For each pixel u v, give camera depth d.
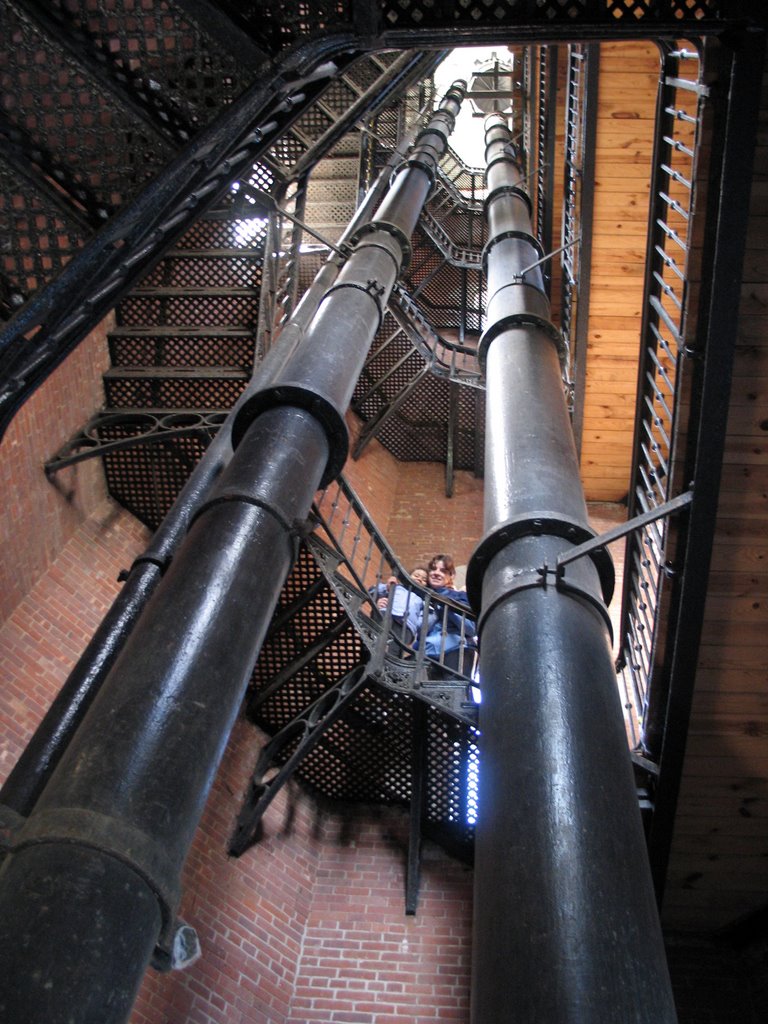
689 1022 6.80
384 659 7.41
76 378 9.03
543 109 12.84
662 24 3.65
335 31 3.41
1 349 3.58
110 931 2.71
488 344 8.14
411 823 7.46
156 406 9.62
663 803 6.43
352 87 11.45
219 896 6.75
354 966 6.83
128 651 3.70
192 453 9.29
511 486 5.61
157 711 3.39
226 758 7.72
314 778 8.13
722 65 4.59
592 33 3.64
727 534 5.58
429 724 7.51
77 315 3.72
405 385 14.27
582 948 3.14
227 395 9.59
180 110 3.49
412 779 7.46
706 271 5.07
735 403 5.23
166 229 3.81
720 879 7.05
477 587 5.36
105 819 2.94
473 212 17.67
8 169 3.49
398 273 9.68
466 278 16.94
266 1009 6.43
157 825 3.04
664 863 6.75
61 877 2.76
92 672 5.54
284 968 6.75
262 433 5.33
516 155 16.61
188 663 3.65
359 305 7.70
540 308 8.30
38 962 2.55
